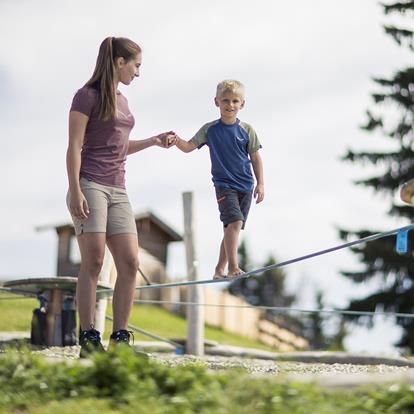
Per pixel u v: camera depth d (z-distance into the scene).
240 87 17.88
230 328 61.62
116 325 15.48
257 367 16.20
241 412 8.79
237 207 17.91
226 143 17.89
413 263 63.28
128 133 15.89
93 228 15.22
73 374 10.09
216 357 27.06
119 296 15.53
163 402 9.23
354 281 63.75
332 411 8.71
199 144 18.06
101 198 15.37
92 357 10.25
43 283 21.91
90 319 15.23
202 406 9.02
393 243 63.41
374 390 9.69
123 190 15.76
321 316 100.50
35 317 22.91
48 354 17.88
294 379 10.01
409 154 65.06
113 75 15.56
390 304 63.19
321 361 25.62
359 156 65.19
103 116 15.40
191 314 30.58
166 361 15.82
